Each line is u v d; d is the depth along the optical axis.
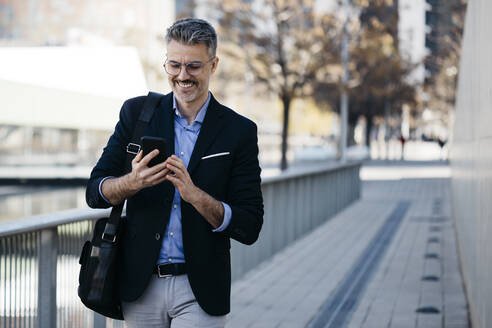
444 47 38.34
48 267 4.38
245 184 3.07
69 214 4.52
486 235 4.73
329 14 23.17
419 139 103.56
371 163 44.12
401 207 17.95
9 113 7.89
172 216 3.01
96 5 61.28
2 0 69.88
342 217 15.80
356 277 8.80
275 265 9.59
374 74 30.64
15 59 8.34
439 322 6.61
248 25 22.78
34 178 18.69
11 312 4.01
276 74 23.50
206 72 2.97
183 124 3.08
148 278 2.98
